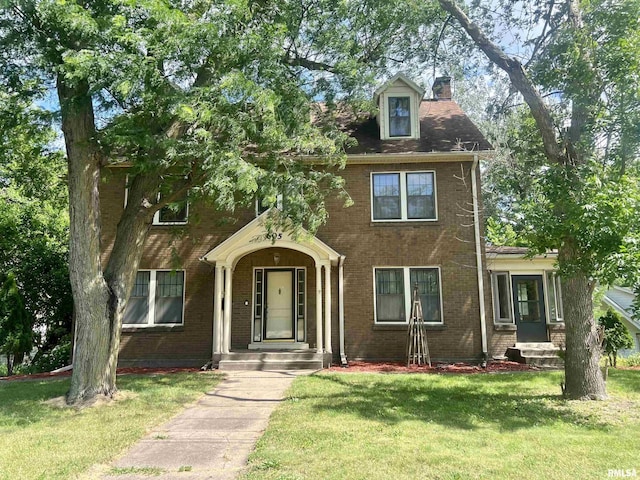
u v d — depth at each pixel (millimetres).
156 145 8500
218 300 13789
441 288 14406
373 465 5270
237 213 15047
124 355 14398
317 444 6102
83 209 9086
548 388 9852
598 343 8922
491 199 19281
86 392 8766
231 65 9125
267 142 9367
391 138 15625
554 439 6250
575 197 7699
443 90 18922
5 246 18672
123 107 8977
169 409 8305
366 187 15023
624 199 7031
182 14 7836
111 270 9609
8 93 9047
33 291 18609
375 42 14094
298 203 9570
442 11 13008
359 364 13734
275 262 15023
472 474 4977
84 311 8984
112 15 8391
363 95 12359
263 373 12469
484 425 7027
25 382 11523
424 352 13547
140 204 9836
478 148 14695
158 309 14727
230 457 5836
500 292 16328
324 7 12305
